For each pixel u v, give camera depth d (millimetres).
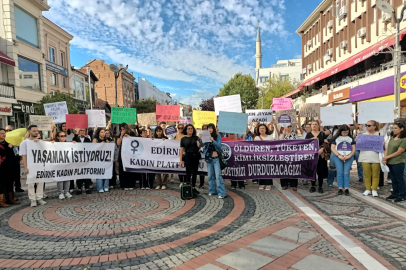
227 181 8883
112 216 5391
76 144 7121
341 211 5238
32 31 20641
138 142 7883
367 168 6328
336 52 25562
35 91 20359
